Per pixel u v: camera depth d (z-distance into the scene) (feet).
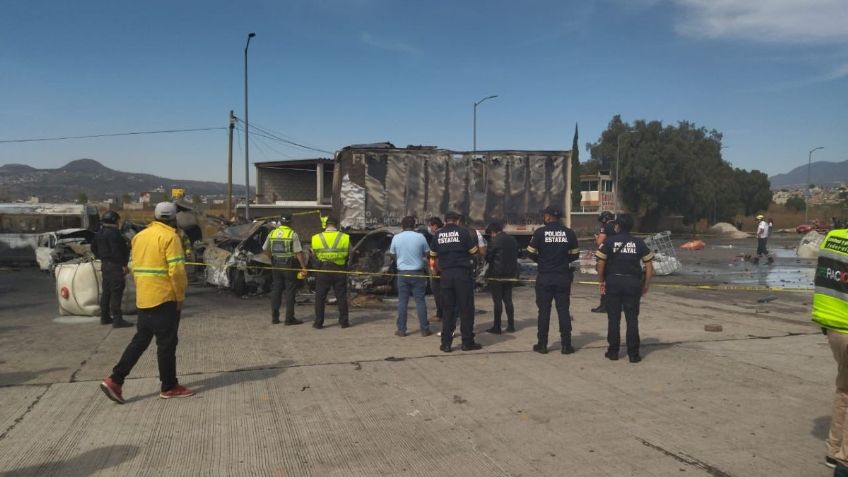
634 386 19.35
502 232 28.12
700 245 92.73
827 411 16.96
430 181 46.39
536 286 24.12
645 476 12.84
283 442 14.70
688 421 16.14
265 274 41.45
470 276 24.32
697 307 35.86
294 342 25.90
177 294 17.49
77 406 17.22
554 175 48.29
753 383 19.66
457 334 28.04
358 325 30.14
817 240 73.97
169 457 13.76
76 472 12.93
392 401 17.81
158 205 17.63
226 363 22.17
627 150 167.43
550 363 22.33
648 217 179.83
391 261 40.14
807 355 23.54
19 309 35.55
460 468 13.25
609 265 22.77
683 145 167.32
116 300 28.66
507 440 14.83
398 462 13.57
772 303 37.52
